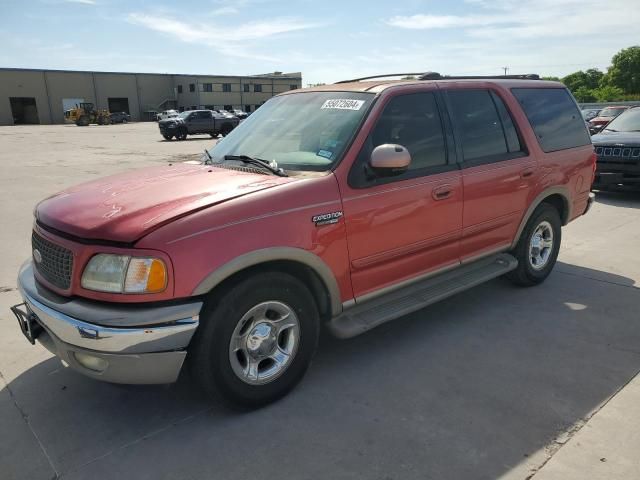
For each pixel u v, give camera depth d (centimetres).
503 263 449
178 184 315
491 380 330
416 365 350
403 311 356
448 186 376
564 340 386
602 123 1764
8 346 381
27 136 3534
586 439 270
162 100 8006
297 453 262
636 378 330
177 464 256
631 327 407
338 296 325
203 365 274
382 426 283
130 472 251
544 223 489
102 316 251
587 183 526
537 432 276
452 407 300
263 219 281
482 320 423
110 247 257
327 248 309
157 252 252
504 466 250
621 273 537
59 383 331
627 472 245
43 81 6944
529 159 449
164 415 297
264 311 293
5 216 826
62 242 274
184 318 257
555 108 496
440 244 383
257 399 296
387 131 349
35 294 285
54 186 1145
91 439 276
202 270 260
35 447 270
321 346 380
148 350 254
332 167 320
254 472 249
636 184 873
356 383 328
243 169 341
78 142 2859
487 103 430
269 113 407
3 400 313
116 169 1478
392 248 347
